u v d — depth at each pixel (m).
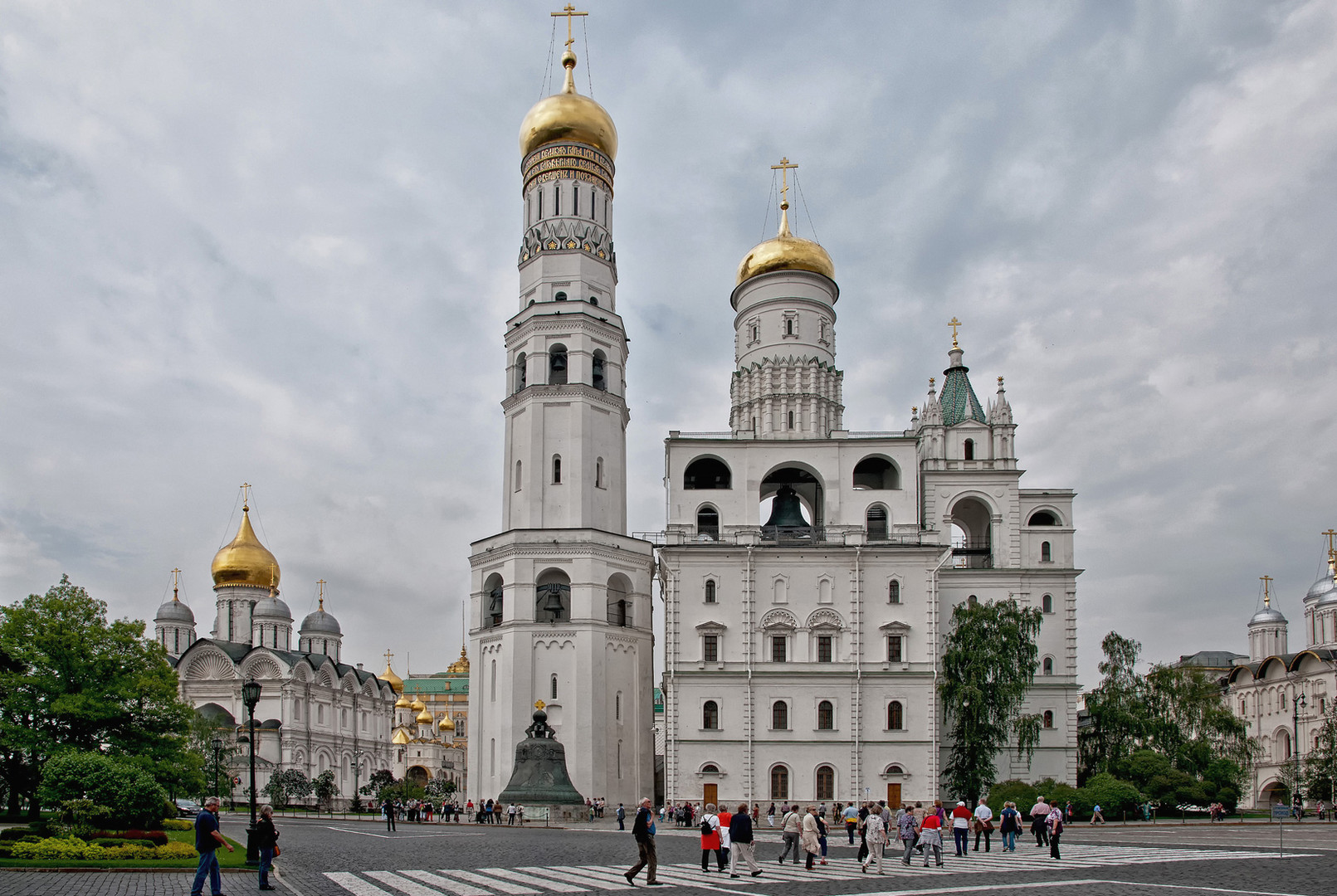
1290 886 30.58
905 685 83.00
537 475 89.88
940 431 92.38
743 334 98.44
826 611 84.00
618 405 94.00
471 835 60.88
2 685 60.38
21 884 30.89
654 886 32.28
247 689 38.66
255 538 145.12
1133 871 36.16
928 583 84.62
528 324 93.06
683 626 83.75
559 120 96.94
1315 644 146.88
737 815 35.84
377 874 35.69
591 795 82.56
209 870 27.41
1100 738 90.69
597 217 97.44
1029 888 31.09
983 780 79.00
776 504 93.56
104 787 40.12
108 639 63.81
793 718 82.38
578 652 85.19
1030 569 88.62
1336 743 106.38
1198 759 89.06
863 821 42.50
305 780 119.75
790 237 97.44
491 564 89.69
